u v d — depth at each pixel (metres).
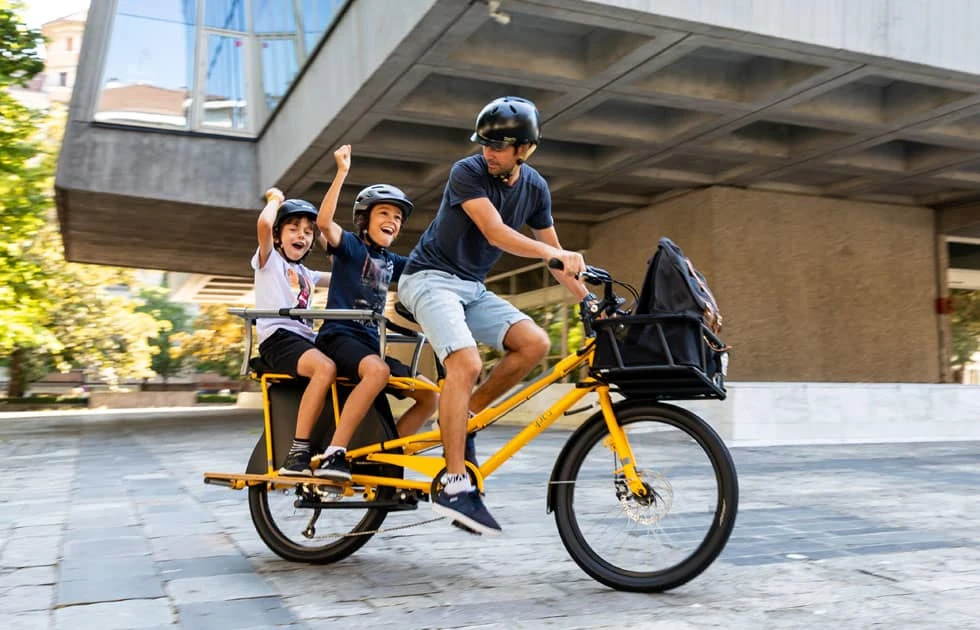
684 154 12.88
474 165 3.42
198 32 16.69
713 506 3.19
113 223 18.12
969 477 6.96
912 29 9.42
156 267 24.61
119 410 31.38
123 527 4.78
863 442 10.45
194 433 14.21
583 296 3.47
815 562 3.83
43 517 5.15
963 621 2.93
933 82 10.04
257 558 3.93
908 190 15.55
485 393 3.64
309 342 3.91
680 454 3.27
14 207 19.41
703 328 3.12
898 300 16.30
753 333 15.02
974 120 11.84
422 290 3.53
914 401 10.97
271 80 16.38
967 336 19.14
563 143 13.49
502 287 22.50
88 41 15.35
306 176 14.27
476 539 4.33
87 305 36.53
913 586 3.40
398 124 12.59
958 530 4.61
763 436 10.20
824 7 9.01
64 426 17.59
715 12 8.57
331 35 11.34
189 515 5.19
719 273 14.80
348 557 3.94
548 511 3.45
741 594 3.28
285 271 4.09
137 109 16.05
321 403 3.75
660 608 3.08
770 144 12.91
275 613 3.03
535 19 9.57
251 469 3.92
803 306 15.44
